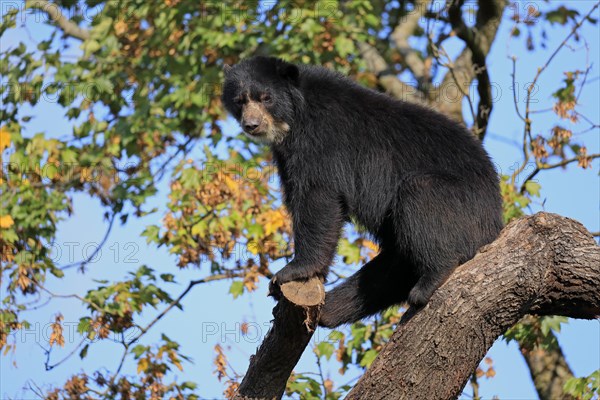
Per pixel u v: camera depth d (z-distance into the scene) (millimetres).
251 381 9133
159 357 14602
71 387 14250
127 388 14367
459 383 8688
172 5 17891
